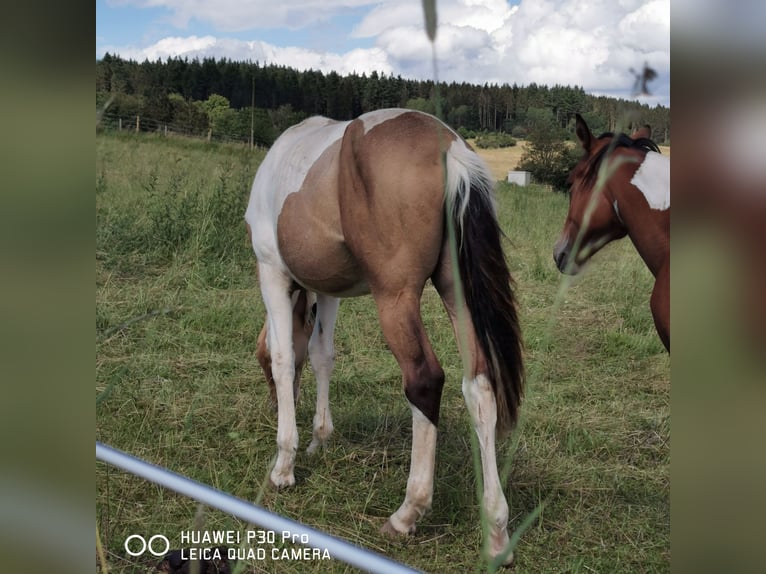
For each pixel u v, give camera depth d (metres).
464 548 2.56
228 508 1.33
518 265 7.17
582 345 4.98
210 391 4.04
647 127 2.97
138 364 4.28
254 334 4.95
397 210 2.38
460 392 4.14
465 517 2.75
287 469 3.06
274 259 3.09
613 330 5.19
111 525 2.62
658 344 4.96
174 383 4.13
